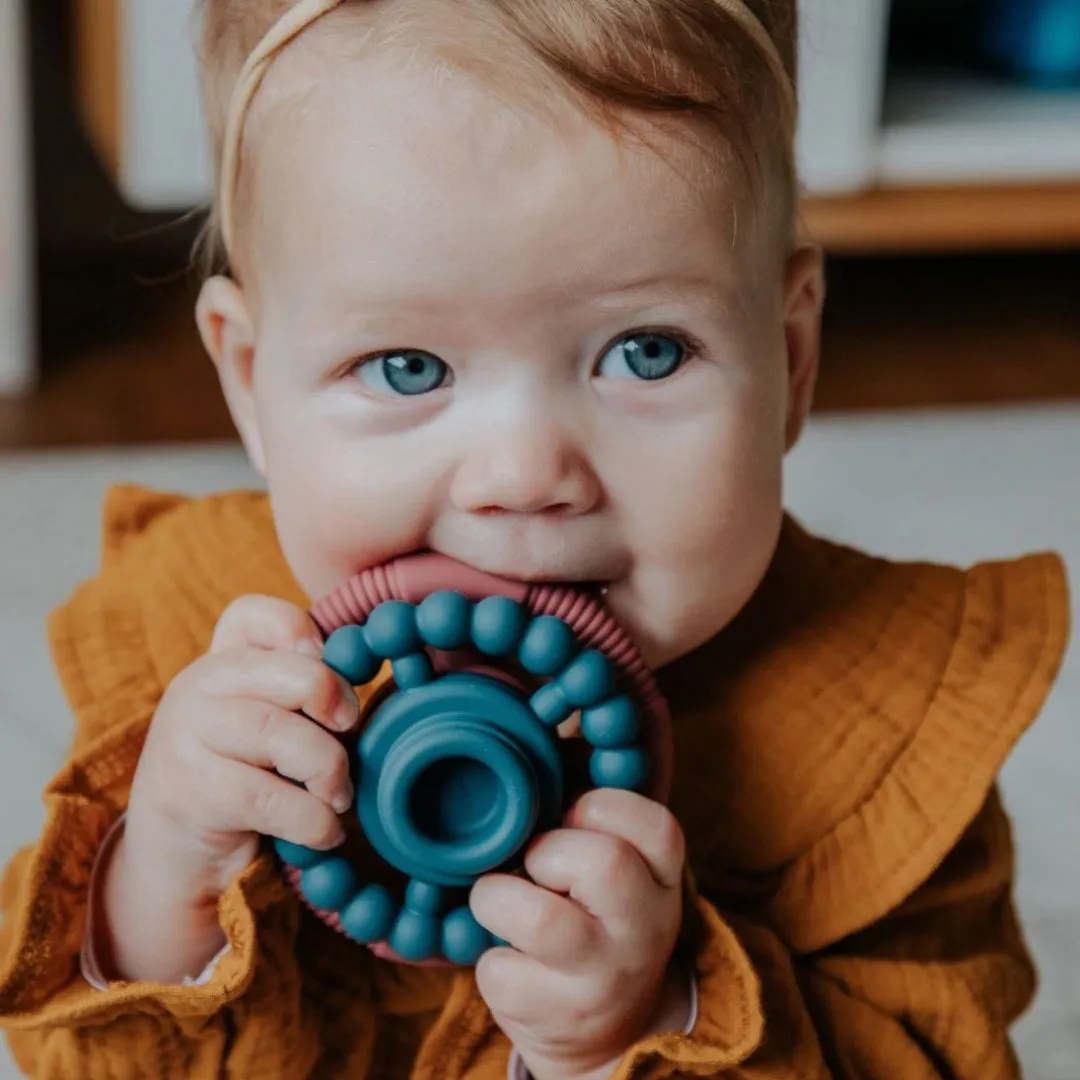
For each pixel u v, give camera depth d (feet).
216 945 2.38
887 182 6.28
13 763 4.30
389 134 2.12
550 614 2.19
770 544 2.36
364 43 2.19
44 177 7.28
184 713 2.25
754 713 2.58
